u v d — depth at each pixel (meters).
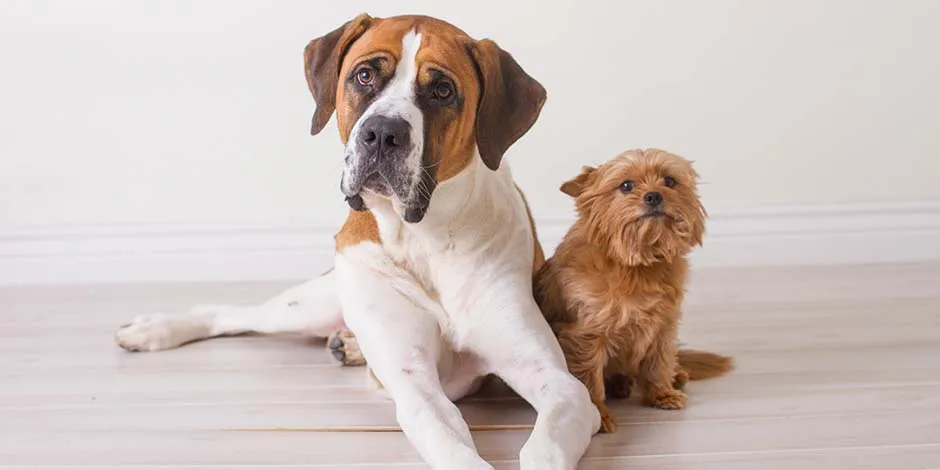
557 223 5.07
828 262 5.14
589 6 4.95
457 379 3.05
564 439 2.49
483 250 2.91
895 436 2.81
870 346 3.68
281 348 3.79
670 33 4.99
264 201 5.09
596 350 2.89
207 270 5.11
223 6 4.92
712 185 5.12
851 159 5.12
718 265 5.12
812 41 5.02
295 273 5.09
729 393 3.18
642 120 5.05
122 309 4.48
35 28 4.94
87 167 5.05
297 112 5.00
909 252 5.15
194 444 2.84
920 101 5.08
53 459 2.75
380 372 2.87
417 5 4.95
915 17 5.01
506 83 2.86
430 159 2.67
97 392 3.31
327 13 4.93
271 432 2.93
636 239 2.77
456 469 2.42
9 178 5.05
